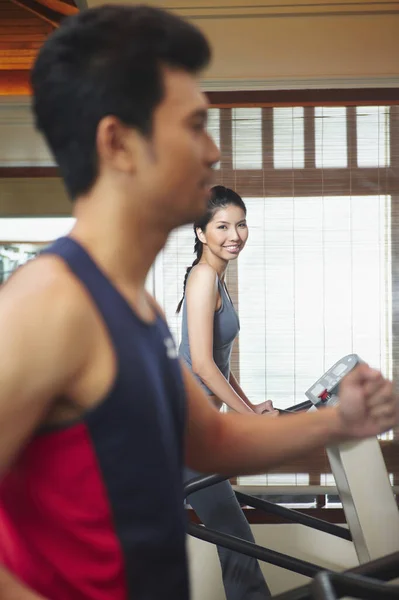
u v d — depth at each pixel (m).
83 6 3.60
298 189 3.71
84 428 0.71
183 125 0.75
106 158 0.74
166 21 0.75
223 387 2.46
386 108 3.70
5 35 3.92
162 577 0.78
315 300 3.72
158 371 0.77
